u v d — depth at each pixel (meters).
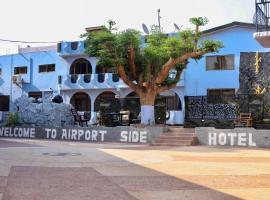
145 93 23.64
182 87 33.56
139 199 7.20
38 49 43.72
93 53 22.78
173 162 12.77
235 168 11.40
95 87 36.53
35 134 26.59
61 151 15.85
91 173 10.22
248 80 31.17
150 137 21.98
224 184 8.79
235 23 32.00
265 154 15.59
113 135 23.41
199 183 8.88
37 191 7.79
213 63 32.97
